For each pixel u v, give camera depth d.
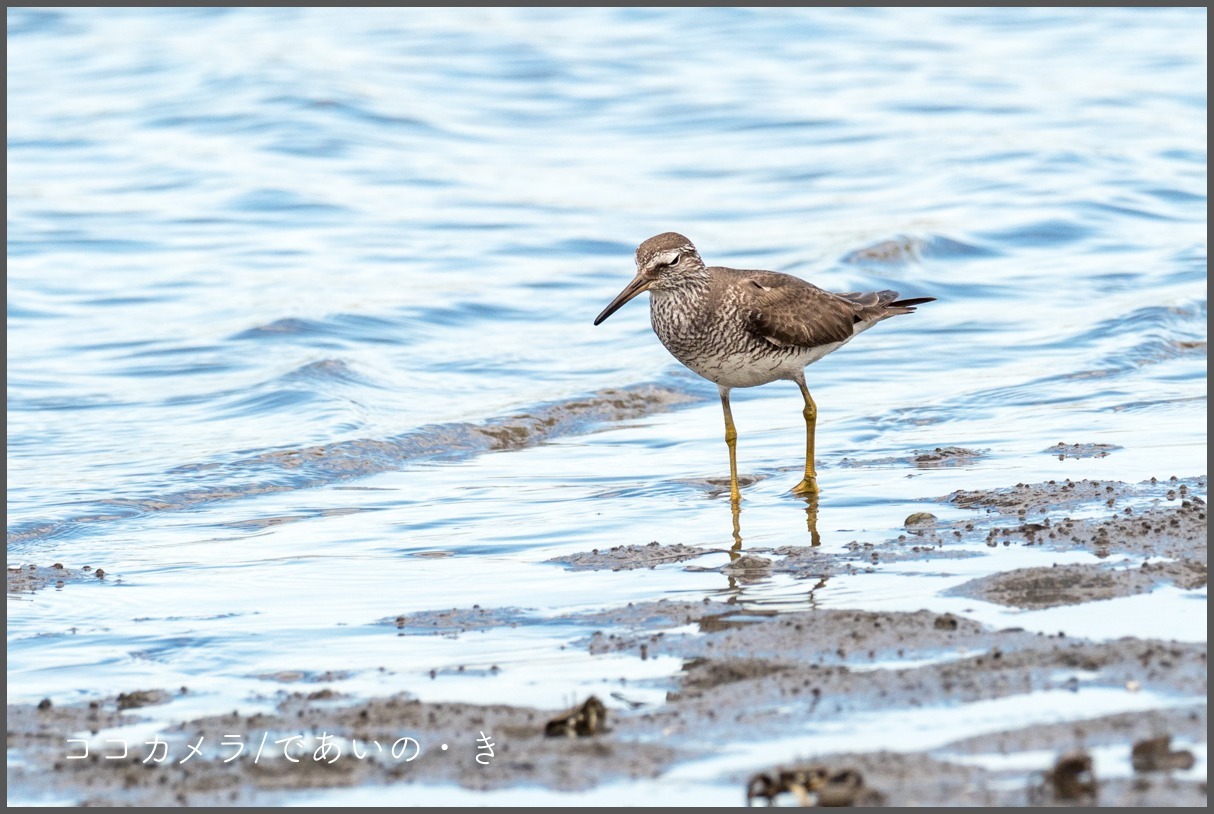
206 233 27.55
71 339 21.28
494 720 8.67
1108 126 34.91
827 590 10.77
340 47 43.59
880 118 36.44
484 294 23.61
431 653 9.98
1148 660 8.91
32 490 14.98
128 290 23.94
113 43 44.28
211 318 22.22
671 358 20.02
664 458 15.87
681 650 9.71
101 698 9.44
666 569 11.64
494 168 32.88
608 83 40.69
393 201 30.00
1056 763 7.50
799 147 34.25
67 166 32.41
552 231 27.83
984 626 9.69
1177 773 7.54
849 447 15.70
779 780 7.53
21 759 8.40
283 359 20.00
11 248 26.31
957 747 7.92
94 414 17.89
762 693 8.79
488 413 17.69
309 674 9.70
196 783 8.02
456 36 45.28
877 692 8.69
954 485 13.72
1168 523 11.74
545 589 11.30
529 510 13.90
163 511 14.46
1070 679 8.72
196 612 11.12
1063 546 11.41
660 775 7.84
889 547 11.79
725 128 36.19
